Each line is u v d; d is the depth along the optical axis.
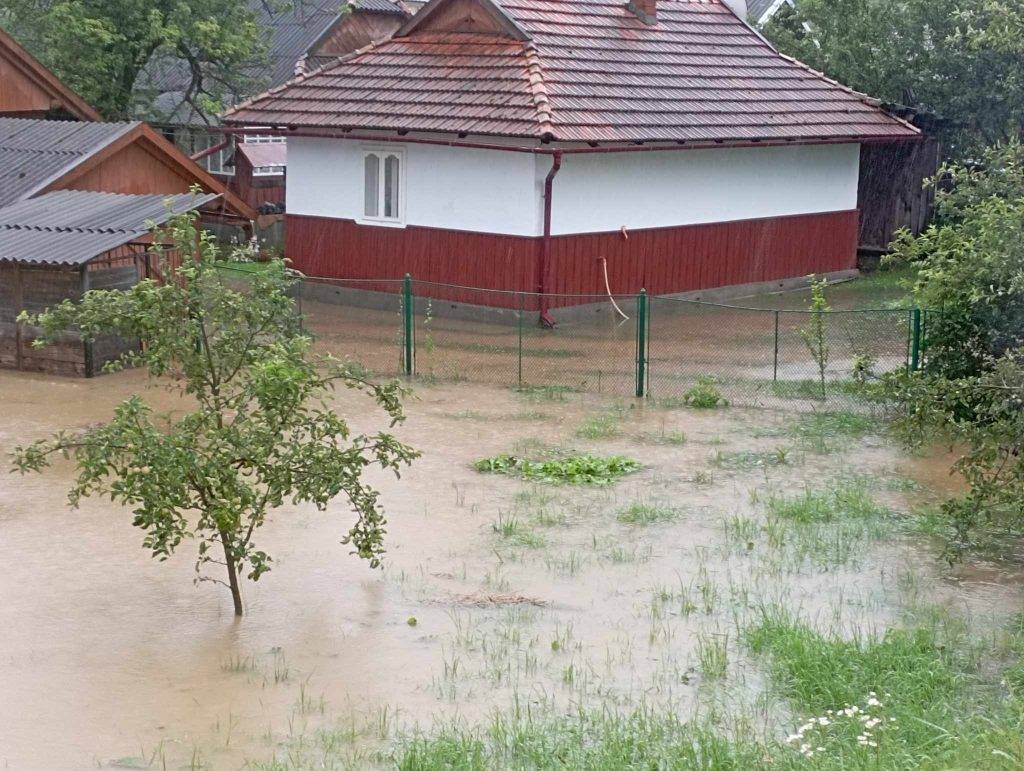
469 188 24.36
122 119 34.28
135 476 10.02
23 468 10.15
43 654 10.02
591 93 24.58
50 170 24.08
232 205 26.48
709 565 12.13
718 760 7.98
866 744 7.93
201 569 11.98
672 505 13.96
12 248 20.05
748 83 28.00
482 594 11.35
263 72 40.00
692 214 26.41
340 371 12.50
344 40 39.50
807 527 13.21
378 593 11.38
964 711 8.89
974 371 16.47
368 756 8.34
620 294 25.19
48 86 30.30
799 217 28.83
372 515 10.88
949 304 16.55
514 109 23.61
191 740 8.59
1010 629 10.55
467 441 16.45
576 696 9.30
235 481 10.27
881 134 28.72
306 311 25.55
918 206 31.50
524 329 23.86
